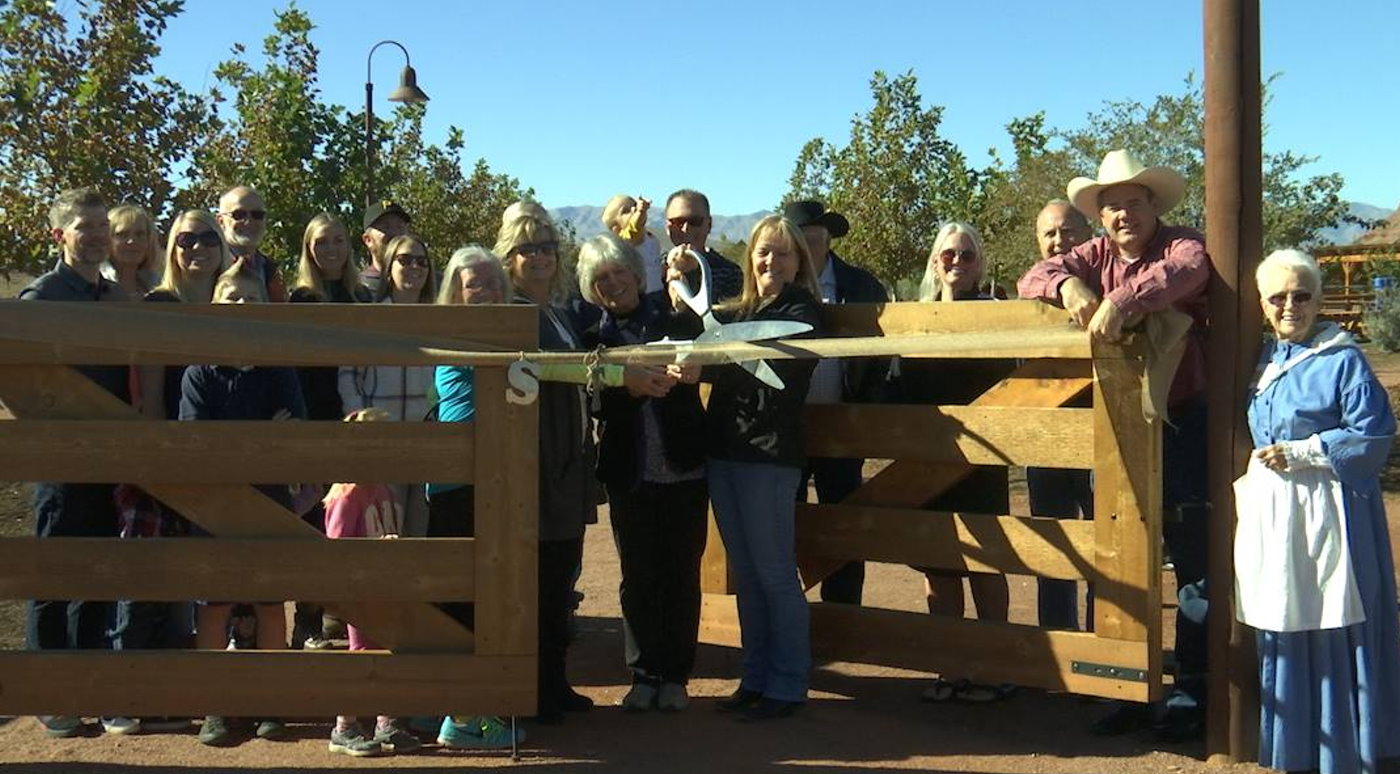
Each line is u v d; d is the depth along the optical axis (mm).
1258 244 4648
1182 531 5023
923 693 5680
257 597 4516
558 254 5383
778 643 5340
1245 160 4609
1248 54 4598
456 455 4504
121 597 4484
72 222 5227
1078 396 5117
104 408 4438
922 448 5359
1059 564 5051
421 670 4566
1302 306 4465
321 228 6363
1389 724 4508
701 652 6496
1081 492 5895
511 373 4461
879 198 17516
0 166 11438
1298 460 4383
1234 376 4652
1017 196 22016
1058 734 5133
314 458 4465
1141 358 4793
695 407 5348
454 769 4707
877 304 5523
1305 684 4477
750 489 5234
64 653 4543
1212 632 4742
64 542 4461
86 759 4777
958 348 4668
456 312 4469
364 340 4406
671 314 5402
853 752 4910
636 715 5406
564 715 5395
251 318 4398
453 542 4531
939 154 17734
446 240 19656
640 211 7414
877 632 5570
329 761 4793
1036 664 5129
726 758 4840
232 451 4441
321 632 6641
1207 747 4785
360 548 4508
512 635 4559
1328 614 4359
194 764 4734
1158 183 4844
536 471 4523
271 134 13414
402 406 5883
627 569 5480
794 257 5379
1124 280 4996
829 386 5668
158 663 4547
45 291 5168
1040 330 4855
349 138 14320
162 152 12008
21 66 11523
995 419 5160
